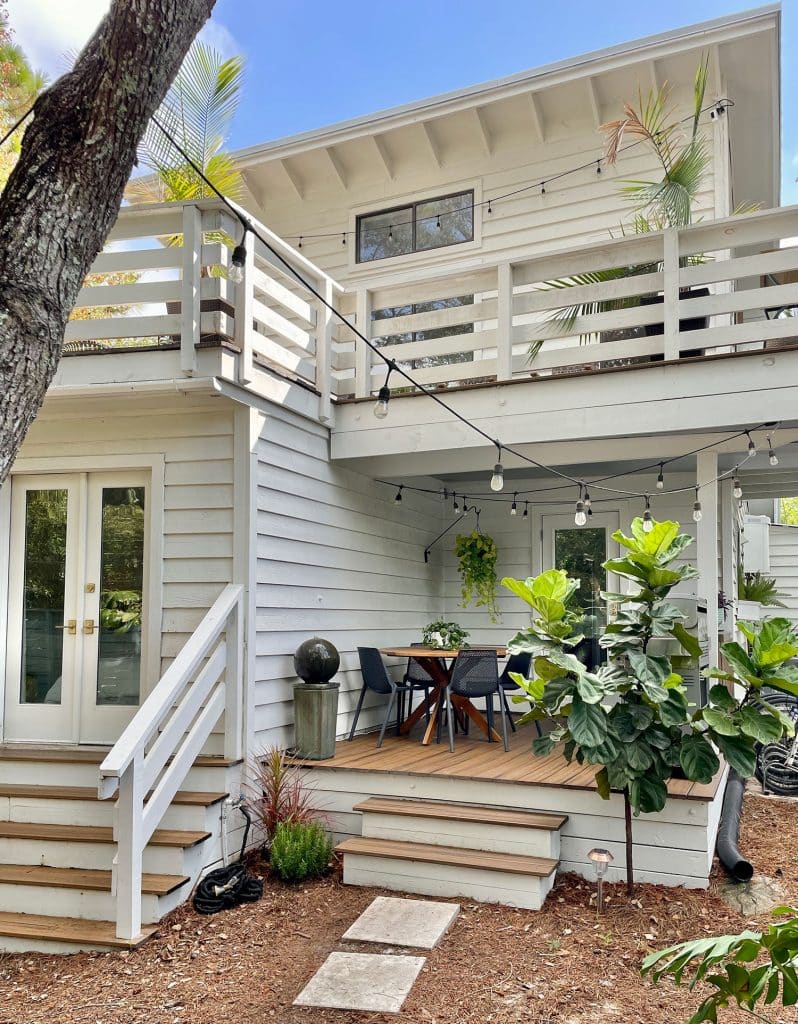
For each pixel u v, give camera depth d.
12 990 3.81
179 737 4.71
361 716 7.23
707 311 5.63
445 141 8.70
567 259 6.05
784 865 5.06
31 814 5.09
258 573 5.55
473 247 8.55
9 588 5.89
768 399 5.38
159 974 3.85
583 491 6.59
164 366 5.14
